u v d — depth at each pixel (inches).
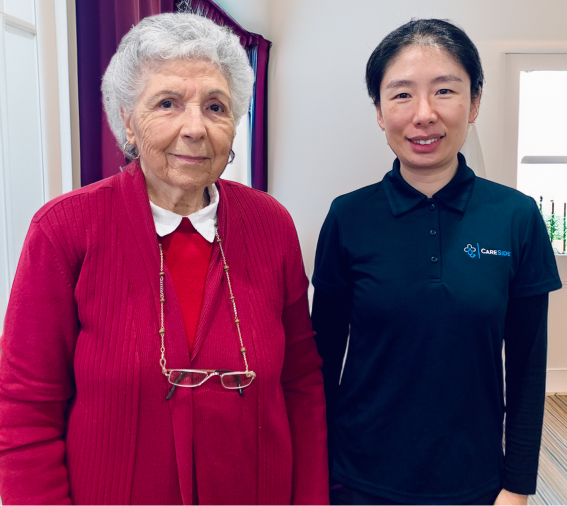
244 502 29.2
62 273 25.9
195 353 27.2
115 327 26.2
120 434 26.2
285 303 33.5
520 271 34.1
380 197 36.9
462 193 34.6
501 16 106.7
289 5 111.6
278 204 34.1
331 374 40.5
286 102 114.2
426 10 108.0
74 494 27.0
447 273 32.9
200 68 25.6
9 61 43.7
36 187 47.4
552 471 78.7
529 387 34.1
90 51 50.0
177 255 29.0
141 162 28.9
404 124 32.8
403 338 33.0
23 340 25.5
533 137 112.9
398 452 33.3
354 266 36.2
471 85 33.8
